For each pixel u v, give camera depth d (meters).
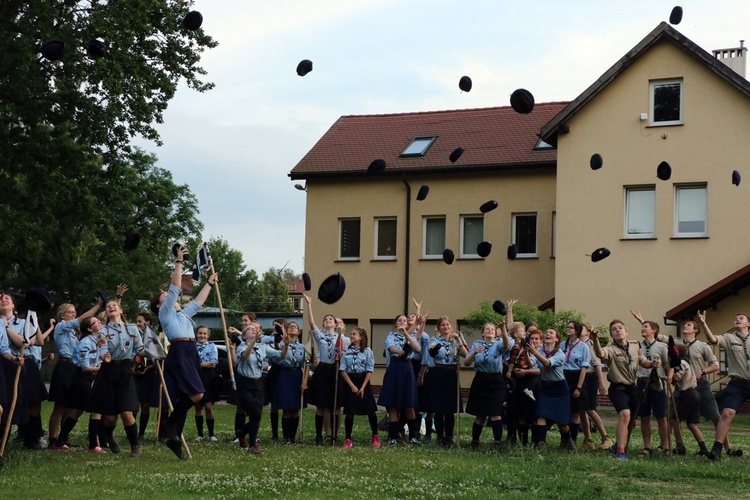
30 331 11.96
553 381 14.23
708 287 26.42
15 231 25.95
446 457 12.93
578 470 12.00
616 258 27.62
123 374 12.38
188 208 43.84
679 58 27.25
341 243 33.41
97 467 11.17
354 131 35.75
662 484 11.05
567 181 28.20
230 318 61.19
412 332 15.48
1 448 11.30
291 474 10.87
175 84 28.06
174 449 12.03
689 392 14.18
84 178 27.11
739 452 14.44
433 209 32.22
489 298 31.38
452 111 35.91
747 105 26.66
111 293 44.75
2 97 25.97
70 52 24.75
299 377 15.16
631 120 27.70
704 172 26.97
